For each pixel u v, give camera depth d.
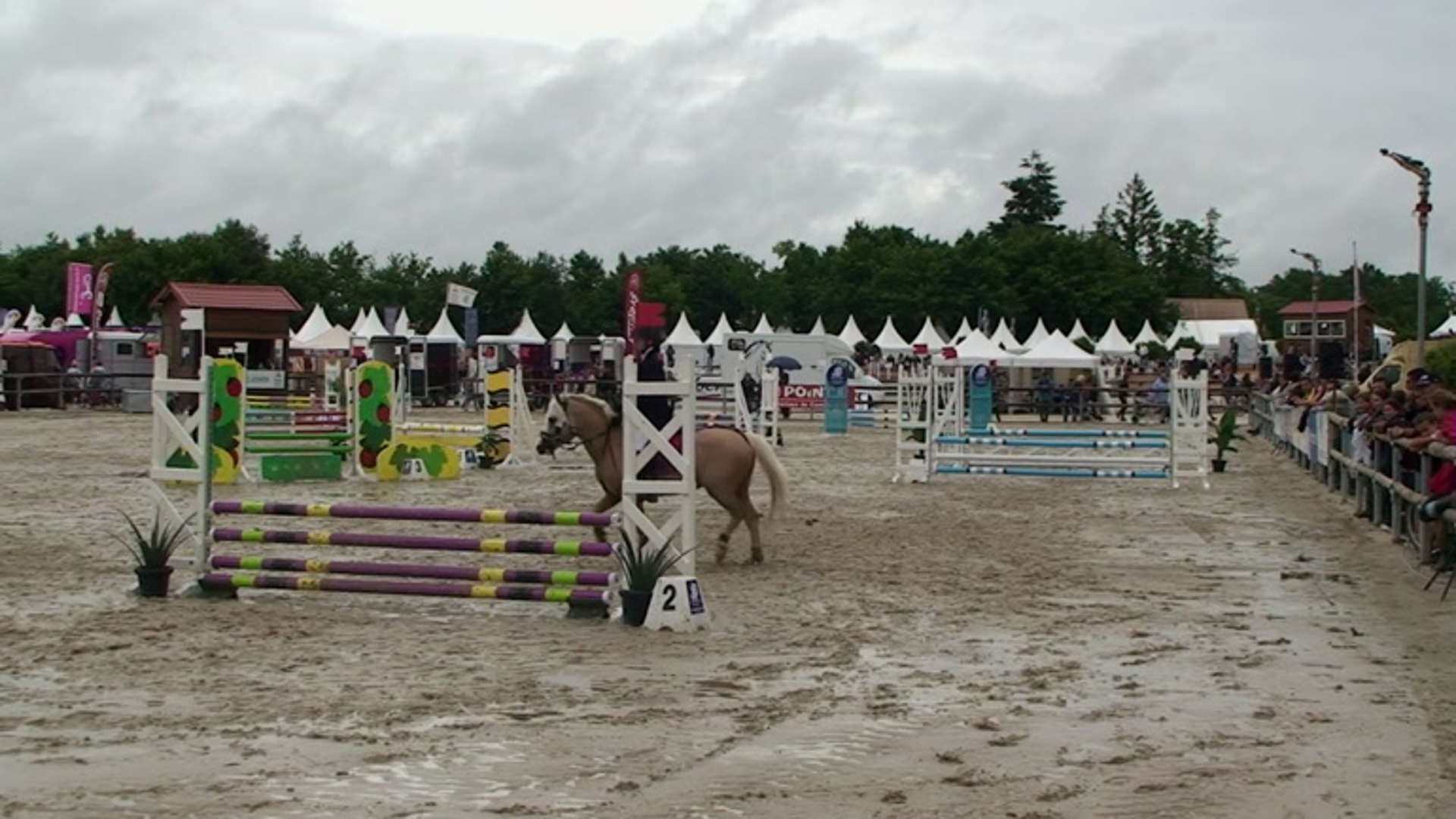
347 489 20.73
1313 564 13.72
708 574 12.80
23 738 6.97
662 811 5.79
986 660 9.03
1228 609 11.09
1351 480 20.20
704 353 53.56
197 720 7.33
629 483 10.44
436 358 52.75
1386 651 9.32
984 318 66.06
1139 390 44.12
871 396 47.41
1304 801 5.93
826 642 9.61
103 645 9.39
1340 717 7.47
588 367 47.19
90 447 28.94
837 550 14.64
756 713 7.55
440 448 22.50
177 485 20.97
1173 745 6.87
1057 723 7.34
